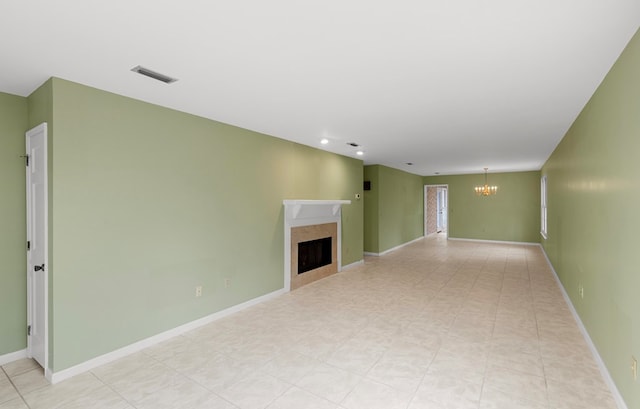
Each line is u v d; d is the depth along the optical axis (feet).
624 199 6.79
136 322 9.72
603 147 8.32
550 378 8.07
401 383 7.89
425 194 37.14
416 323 11.73
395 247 29.22
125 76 8.09
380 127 13.41
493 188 31.83
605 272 8.20
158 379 8.17
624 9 5.27
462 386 7.74
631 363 6.38
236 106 10.56
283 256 15.57
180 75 8.06
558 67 7.61
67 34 6.07
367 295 15.23
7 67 7.51
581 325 10.99
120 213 9.34
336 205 19.29
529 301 14.20
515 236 32.09
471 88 9.01
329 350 9.66
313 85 8.78
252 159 13.83
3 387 7.88
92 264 8.73
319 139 15.76
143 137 9.92
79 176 8.48
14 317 9.24
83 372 8.51
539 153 20.10
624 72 6.70
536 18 5.56
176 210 10.82
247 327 11.46
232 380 8.09
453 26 5.84
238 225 13.14
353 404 7.09
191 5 5.16
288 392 7.57
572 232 12.86
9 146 9.09
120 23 5.71
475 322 11.80
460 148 18.42
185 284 11.11
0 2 5.01
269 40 6.35
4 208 9.04
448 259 24.09
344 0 5.03
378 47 6.64
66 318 8.26
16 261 9.25
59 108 8.12
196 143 11.50
